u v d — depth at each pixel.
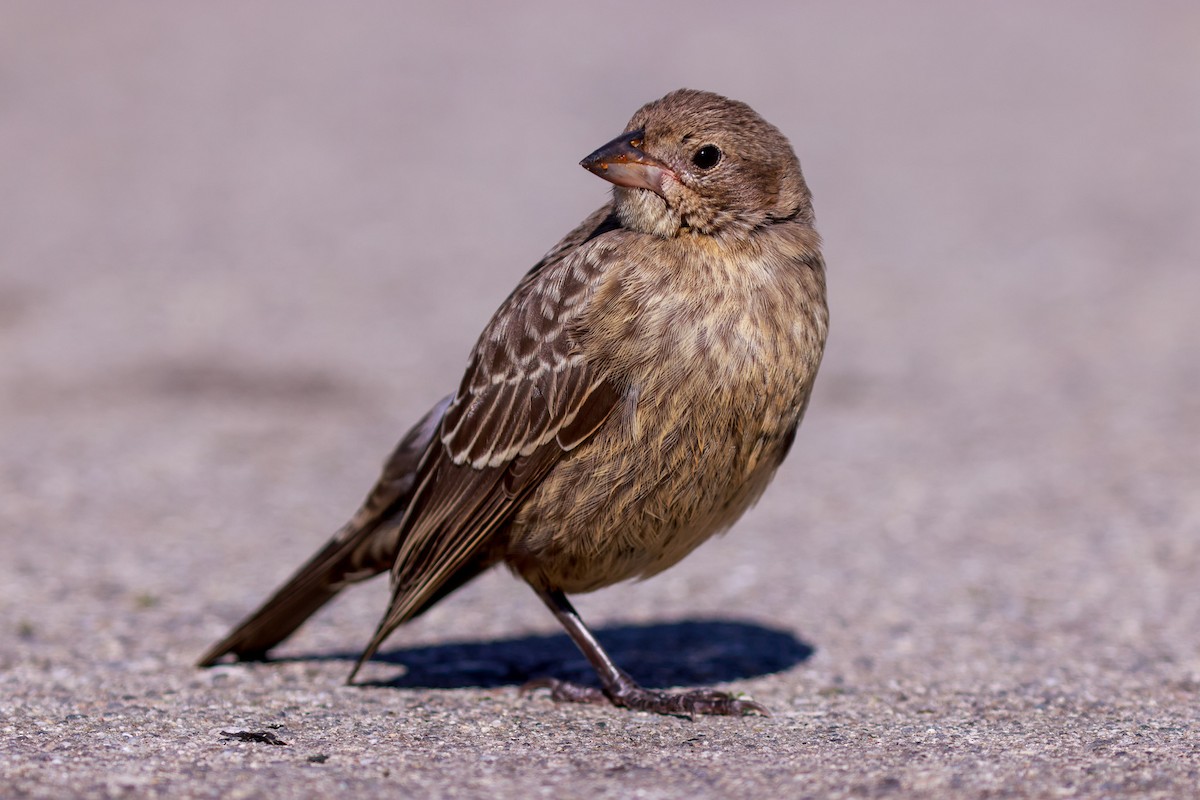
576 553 7.70
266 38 44.16
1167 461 13.73
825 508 12.80
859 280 22.27
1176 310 19.88
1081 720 7.26
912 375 17.50
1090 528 11.85
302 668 8.68
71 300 21.14
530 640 9.48
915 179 28.88
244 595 10.39
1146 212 25.95
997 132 32.81
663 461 7.29
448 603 10.44
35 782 5.91
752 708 7.59
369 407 16.36
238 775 6.09
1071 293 21.06
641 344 7.22
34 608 9.89
